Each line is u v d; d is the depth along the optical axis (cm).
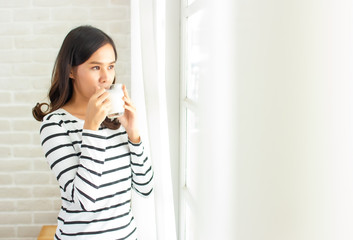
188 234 169
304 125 34
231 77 53
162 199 136
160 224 136
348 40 28
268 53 41
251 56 45
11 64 246
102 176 123
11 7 241
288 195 37
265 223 42
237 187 52
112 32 246
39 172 257
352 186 28
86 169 114
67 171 118
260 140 43
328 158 30
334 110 30
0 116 251
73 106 128
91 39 121
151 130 134
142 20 131
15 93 249
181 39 168
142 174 135
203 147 71
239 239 51
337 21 29
